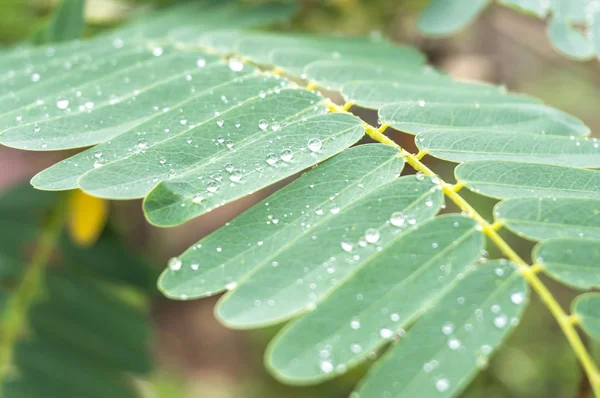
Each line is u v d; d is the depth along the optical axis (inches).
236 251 10.8
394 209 10.9
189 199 11.0
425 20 14.5
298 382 10.1
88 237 16.5
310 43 13.7
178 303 36.4
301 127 11.5
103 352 16.4
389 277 10.5
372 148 11.4
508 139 11.6
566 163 11.5
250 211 11.0
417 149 11.6
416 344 10.2
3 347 15.8
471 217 10.8
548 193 11.1
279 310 10.4
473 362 10.2
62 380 15.9
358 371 30.9
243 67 12.4
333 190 11.1
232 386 33.8
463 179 11.2
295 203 11.0
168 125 11.7
